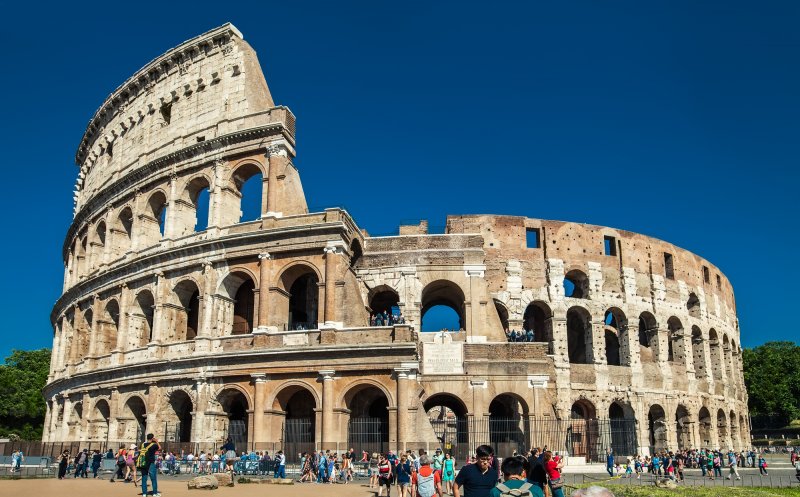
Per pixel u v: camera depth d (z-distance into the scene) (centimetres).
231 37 7038
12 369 11600
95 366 7050
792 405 11631
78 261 8369
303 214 6072
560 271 7625
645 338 8575
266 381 5666
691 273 8838
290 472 5253
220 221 6431
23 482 4056
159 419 6097
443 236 6806
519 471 1417
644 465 6512
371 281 6744
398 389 5350
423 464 2566
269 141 6406
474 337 6500
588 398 7306
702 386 8531
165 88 7469
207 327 6072
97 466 4966
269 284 5950
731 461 6006
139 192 7244
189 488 3853
